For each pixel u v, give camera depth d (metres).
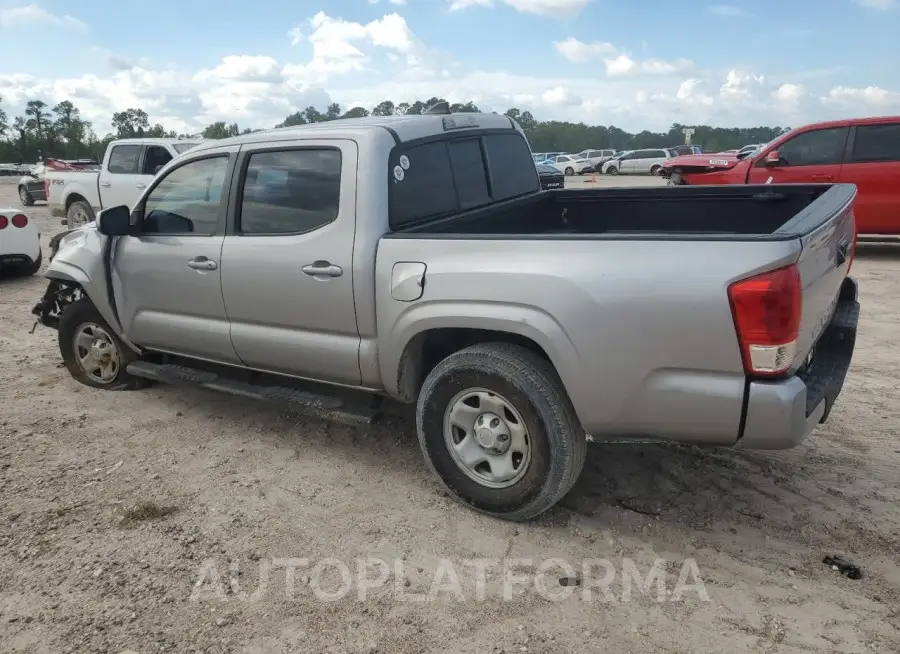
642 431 3.00
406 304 3.39
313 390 4.15
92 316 5.05
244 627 2.71
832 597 2.79
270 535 3.32
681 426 2.90
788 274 2.64
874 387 4.98
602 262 2.91
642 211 4.78
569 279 2.96
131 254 4.55
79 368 5.29
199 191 4.24
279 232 3.87
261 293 3.92
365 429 4.48
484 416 3.34
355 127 3.71
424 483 3.81
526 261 3.07
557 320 2.99
